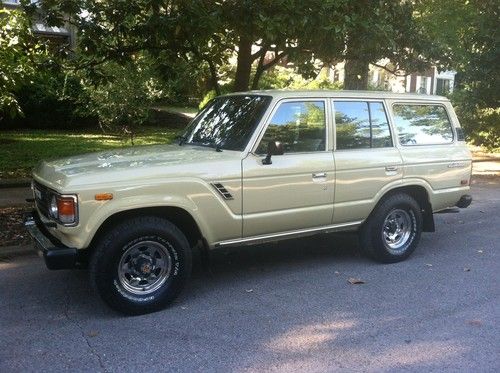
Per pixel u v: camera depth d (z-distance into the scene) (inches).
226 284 227.0
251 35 304.8
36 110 745.0
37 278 231.0
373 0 302.8
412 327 184.7
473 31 536.7
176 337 175.8
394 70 388.8
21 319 189.5
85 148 578.6
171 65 361.7
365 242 253.3
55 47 354.3
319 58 347.9
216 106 247.8
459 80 645.9
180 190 195.0
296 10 279.7
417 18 433.7
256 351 166.6
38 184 208.1
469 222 356.2
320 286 225.1
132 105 621.9
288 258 264.8
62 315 193.0
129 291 191.0
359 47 322.0
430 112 271.3
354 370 155.0
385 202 250.4
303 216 226.1
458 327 185.0
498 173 575.2
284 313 196.4
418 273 243.8
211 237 206.4
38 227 204.8
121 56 332.2
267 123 217.6
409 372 154.4
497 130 756.0
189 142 238.7
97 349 167.0
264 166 212.8
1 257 255.3
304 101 228.2
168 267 197.2
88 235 181.0
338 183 233.1
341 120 237.9
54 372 153.0
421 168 259.3
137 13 306.5
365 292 218.5
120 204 184.7
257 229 215.9
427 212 269.4
